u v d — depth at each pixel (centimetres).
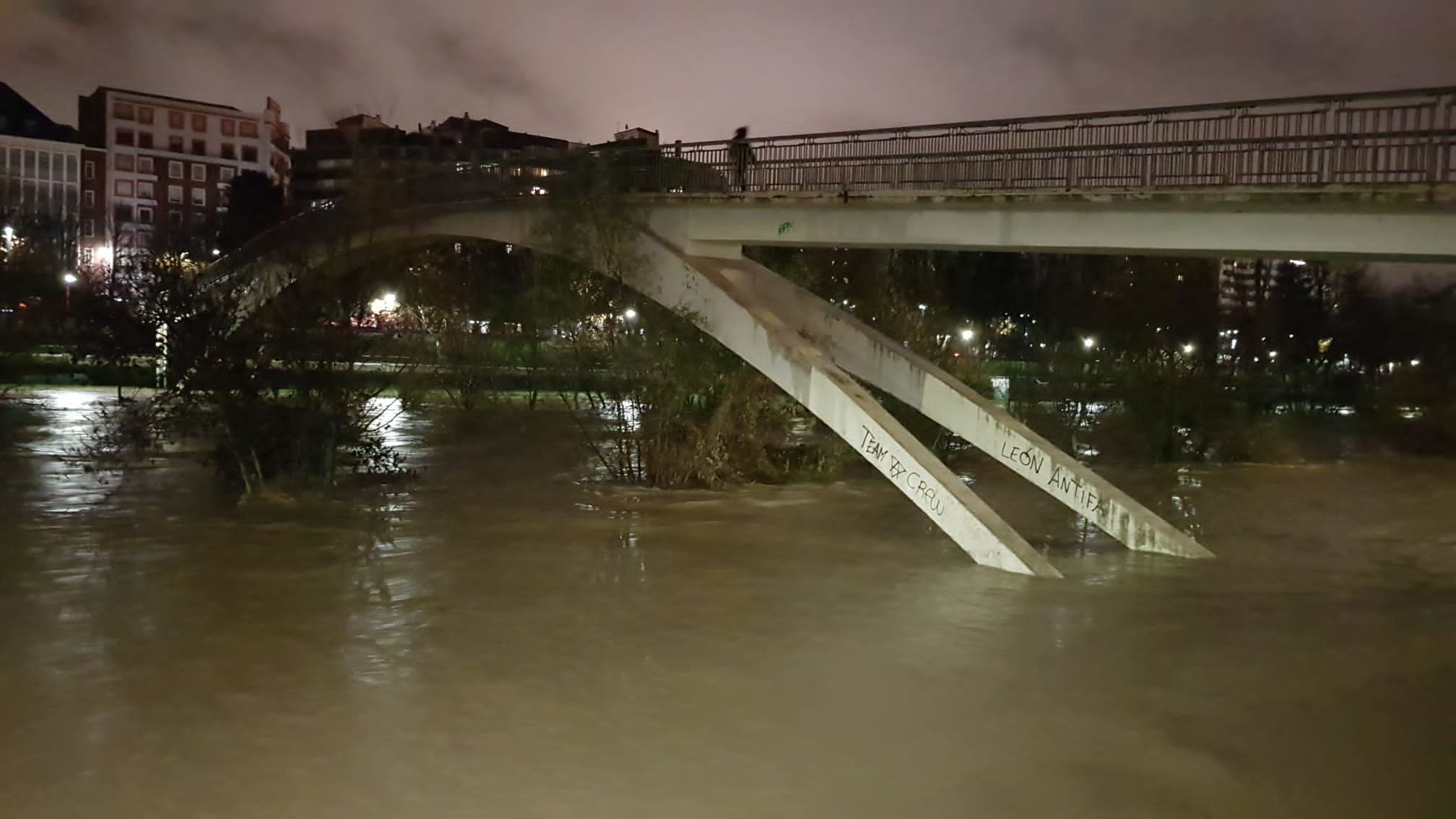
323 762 775
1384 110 1669
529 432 3450
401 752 796
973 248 2148
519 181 2627
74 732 826
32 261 4744
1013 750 834
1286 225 1773
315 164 8356
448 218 2778
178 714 870
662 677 995
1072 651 1121
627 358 2345
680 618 1219
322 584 1340
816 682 993
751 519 1952
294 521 1786
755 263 2453
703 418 2534
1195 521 2134
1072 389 3350
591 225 2356
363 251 2705
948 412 2112
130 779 739
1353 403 5294
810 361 2008
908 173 2155
